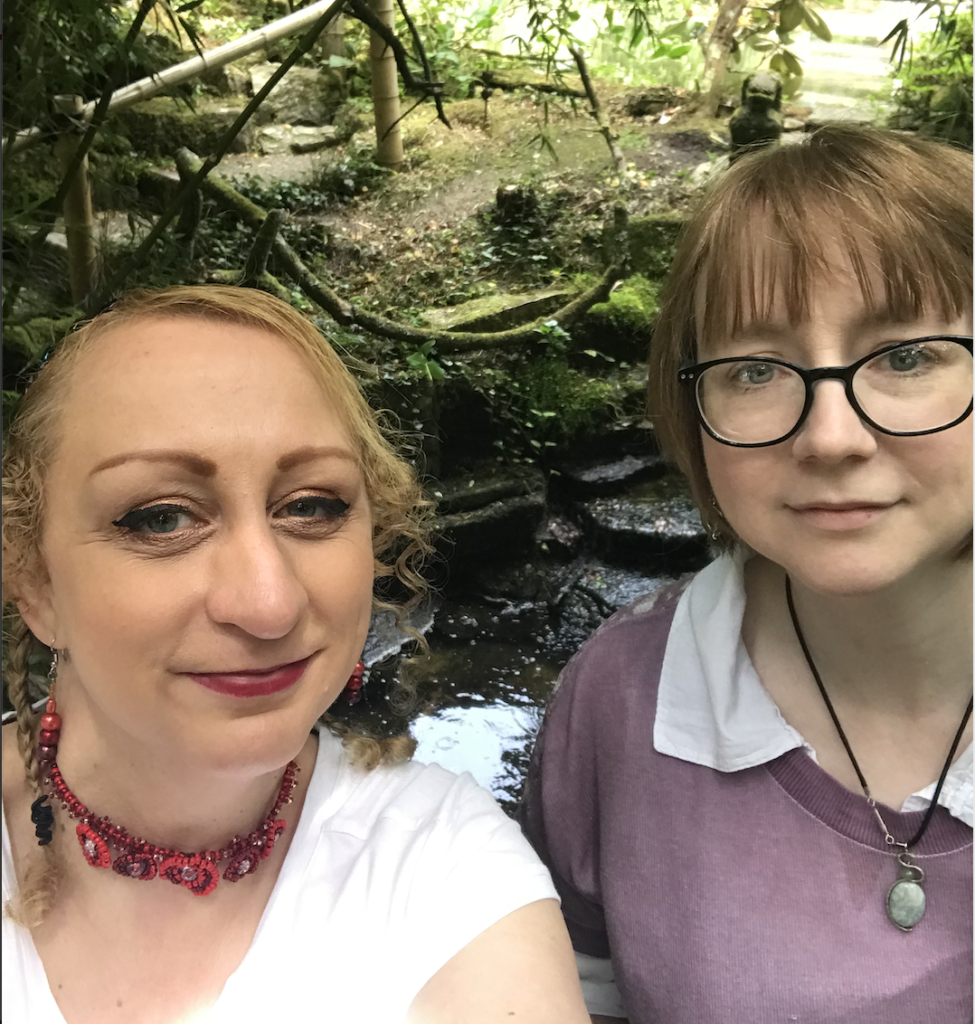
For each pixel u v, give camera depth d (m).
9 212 2.12
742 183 0.72
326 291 2.44
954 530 0.67
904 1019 0.74
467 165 3.95
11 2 1.77
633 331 3.21
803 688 0.83
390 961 0.66
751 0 3.81
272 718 0.60
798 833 0.79
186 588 0.57
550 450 3.04
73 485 0.59
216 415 0.58
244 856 0.69
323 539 0.63
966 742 0.76
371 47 3.81
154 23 3.54
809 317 0.67
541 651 2.57
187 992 0.66
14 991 0.62
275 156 4.00
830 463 0.65
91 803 0.68
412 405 2.73
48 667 0.98
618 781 0.88
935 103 3.05
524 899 0.68
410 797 0.76
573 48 3.37
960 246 0.66
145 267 2.38
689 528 2.80
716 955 0.78
